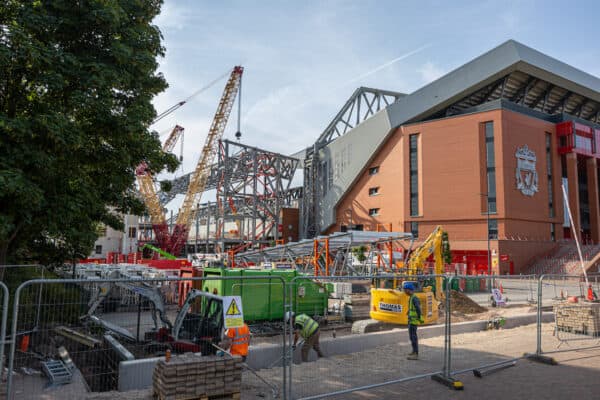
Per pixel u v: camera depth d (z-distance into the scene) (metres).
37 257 16.09
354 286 29.69
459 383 8.08
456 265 50.00
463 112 64.56
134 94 13.45
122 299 11.43
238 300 8.91
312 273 32.41
